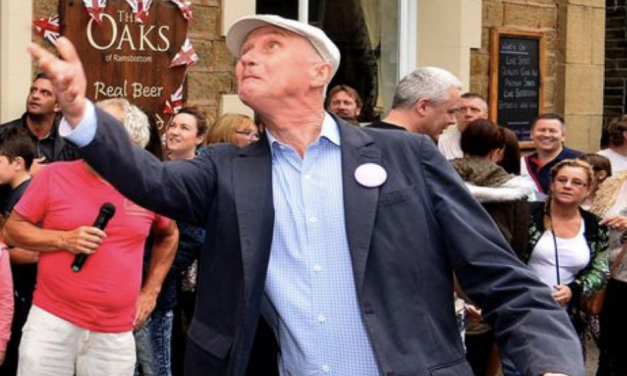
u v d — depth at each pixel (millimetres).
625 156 7781
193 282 4973
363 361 2451
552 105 8781
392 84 7941
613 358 5832
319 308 2459
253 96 2498
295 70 2506
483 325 4973
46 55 2150
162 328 4789
